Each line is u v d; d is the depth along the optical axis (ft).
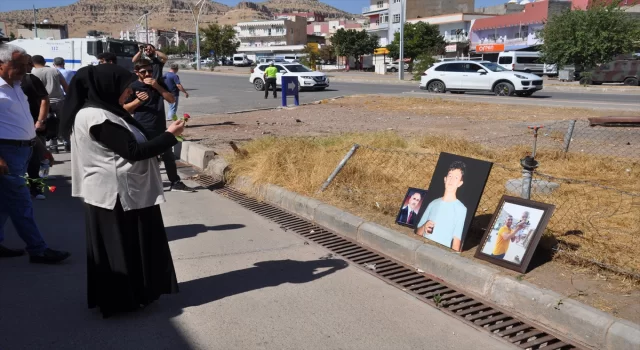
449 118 49.83
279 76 93.91
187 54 382.63
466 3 271.08
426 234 17.54
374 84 116.98
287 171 25.35
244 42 393.50
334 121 49.06
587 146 32.89
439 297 14.16
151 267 13.23
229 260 17.24
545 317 12.74
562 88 95.50
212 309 13.69
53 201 24.08
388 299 14.38
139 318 13.14
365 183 23.67
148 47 22.76
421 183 23.66
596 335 11.63
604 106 57.11
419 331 12.63
